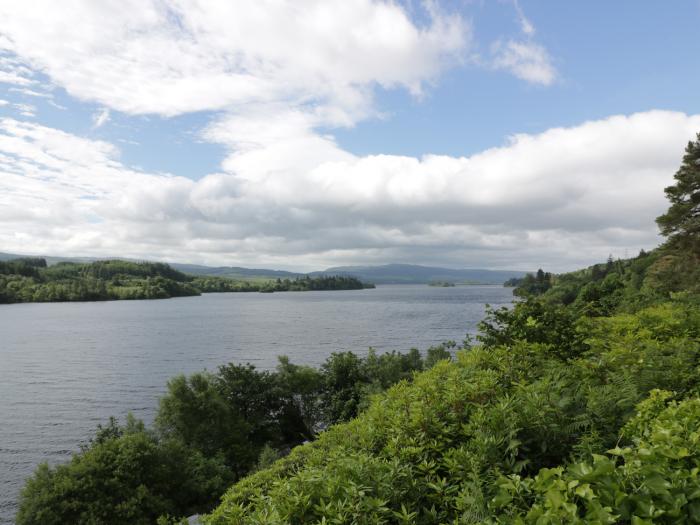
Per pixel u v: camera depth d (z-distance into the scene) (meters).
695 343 8.02
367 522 3.68
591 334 9.85
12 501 32.59
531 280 169.38
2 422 50.03
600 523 2.42
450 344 44.31
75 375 74.12
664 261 34.03
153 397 60.12
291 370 41.06
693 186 31.81
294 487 4.44
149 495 24.17
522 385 5.86
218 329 134.75
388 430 5.63
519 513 3.15
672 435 3.37
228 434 33.88
